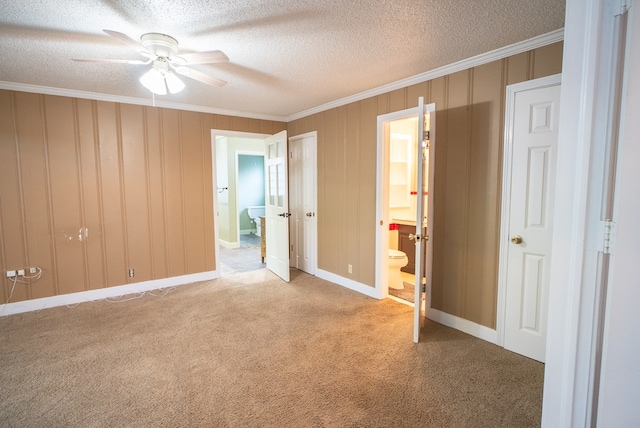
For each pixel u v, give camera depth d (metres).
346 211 4.02
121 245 3.88
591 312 1.06
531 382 2.13
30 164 3.36
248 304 3.54
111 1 1.79
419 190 2.60
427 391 2.05
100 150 3.70
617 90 1.00
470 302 2.80
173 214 4.20
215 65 2.80
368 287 3.79
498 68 2.51
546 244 2.32
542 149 2.31
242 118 4.65
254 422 1.79
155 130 4.02
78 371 2.29
